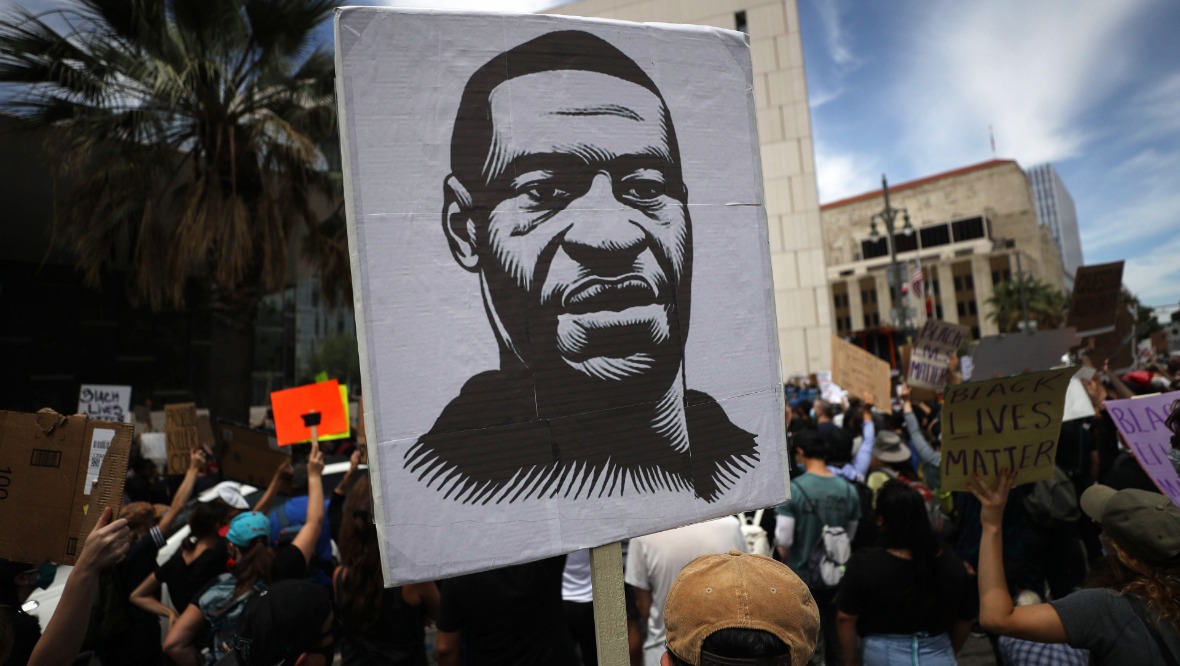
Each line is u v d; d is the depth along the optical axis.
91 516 1.87
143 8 8.78
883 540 2.56
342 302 11.09
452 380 1.47
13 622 2.13
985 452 2.16
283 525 4.27
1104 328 6.36
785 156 32.06
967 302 80.69
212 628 2.71
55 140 9.45
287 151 9.70
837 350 6.62
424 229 1.48
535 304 1.56
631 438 1.62
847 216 106.75
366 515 2.79
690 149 1.76
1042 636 1.78
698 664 1.18
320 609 2.21
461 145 1.52
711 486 1.69
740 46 1.86
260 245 9.84
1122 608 1.68
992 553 2.01
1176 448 2.28
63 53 8.81
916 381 6.58
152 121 9.32
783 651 1.15
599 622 1.55
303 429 4.24
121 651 3.24
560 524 1.53
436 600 2.77
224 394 9.84
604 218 1.64
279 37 9.73
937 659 2.47
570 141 1.62
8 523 1.90
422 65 1.50
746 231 1.82
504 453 1.50
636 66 1.72
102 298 17.02
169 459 5.71
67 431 1.92
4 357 15.71
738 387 1.76
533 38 1.61
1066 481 4.01
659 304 1.68
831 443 4.40
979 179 99.00
